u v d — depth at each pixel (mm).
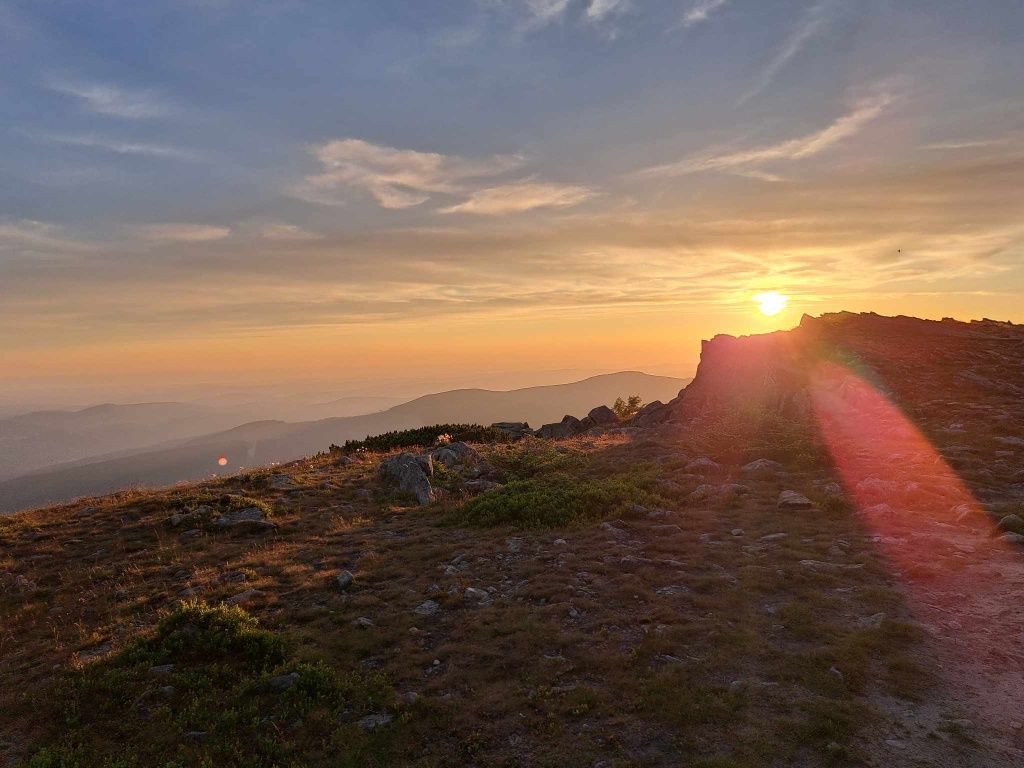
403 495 22438
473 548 15539
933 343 45844
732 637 9625
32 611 13203
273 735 8016
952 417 28484
